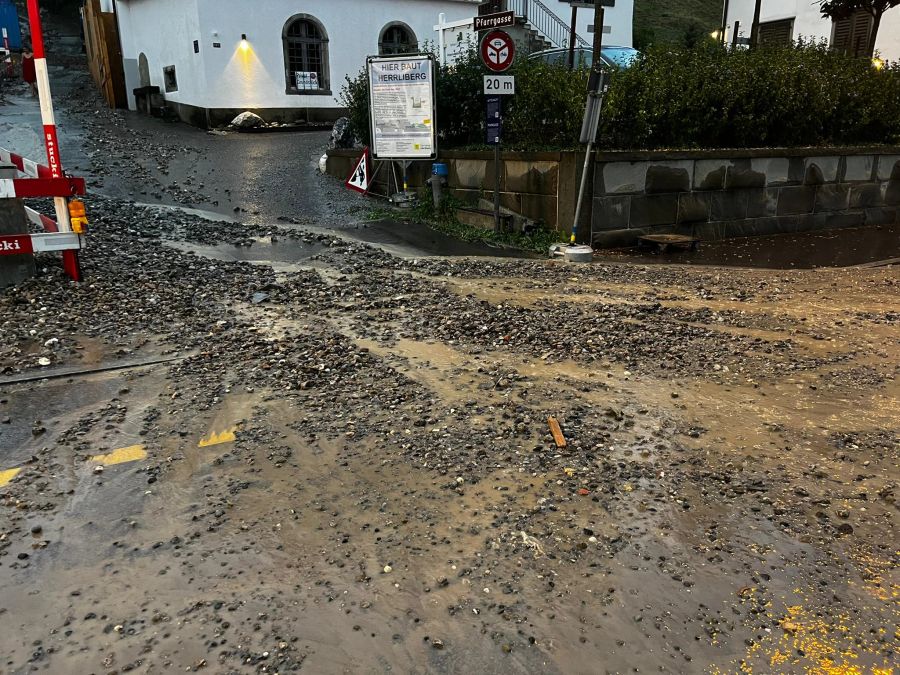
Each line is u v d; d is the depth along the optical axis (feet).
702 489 12.21
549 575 10.05
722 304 24.30
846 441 13.96
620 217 35.47
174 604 9.49
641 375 17.46
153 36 73.05
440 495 12.02
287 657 8.57
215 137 61.36
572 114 36.60
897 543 10.78
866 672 8.36
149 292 23.67
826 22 72.74
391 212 40.42
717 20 143.02
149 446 13.73
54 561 10.39
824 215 43.37
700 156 37.01
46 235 22.61
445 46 59.72
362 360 18.11
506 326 21.18
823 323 22.02
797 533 11.02
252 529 11.12
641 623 9.13
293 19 67.82
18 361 17.85
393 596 9.62
